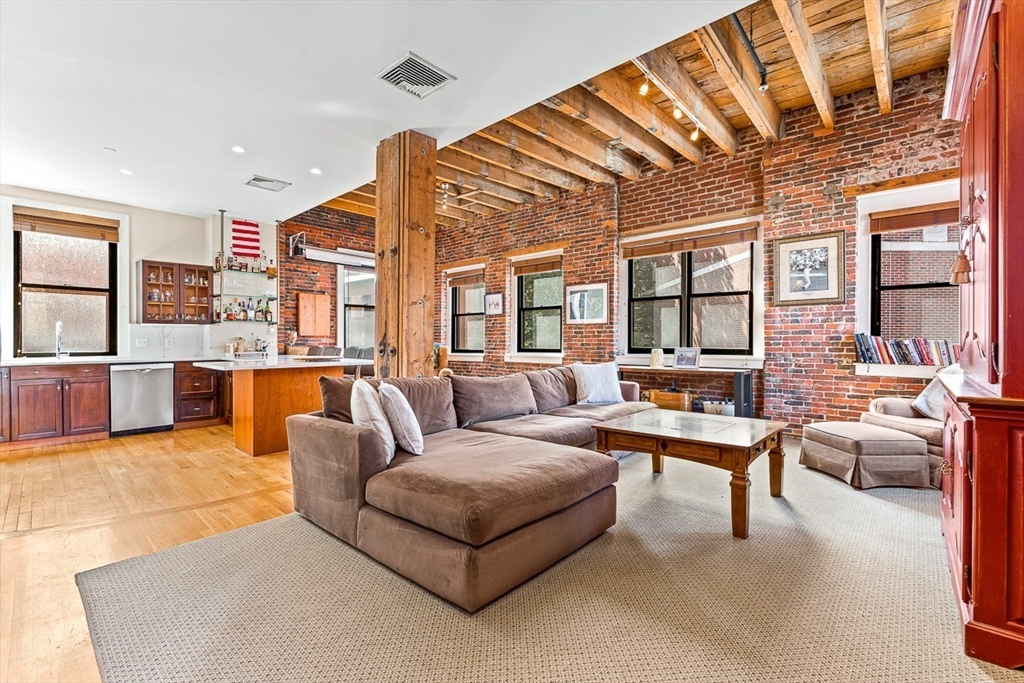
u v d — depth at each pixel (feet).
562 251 21.29
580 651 5.04
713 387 17.01
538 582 6.47
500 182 19.07
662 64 11.64
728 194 16.70
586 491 7.37
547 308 22.50
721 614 5.70
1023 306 4.60
